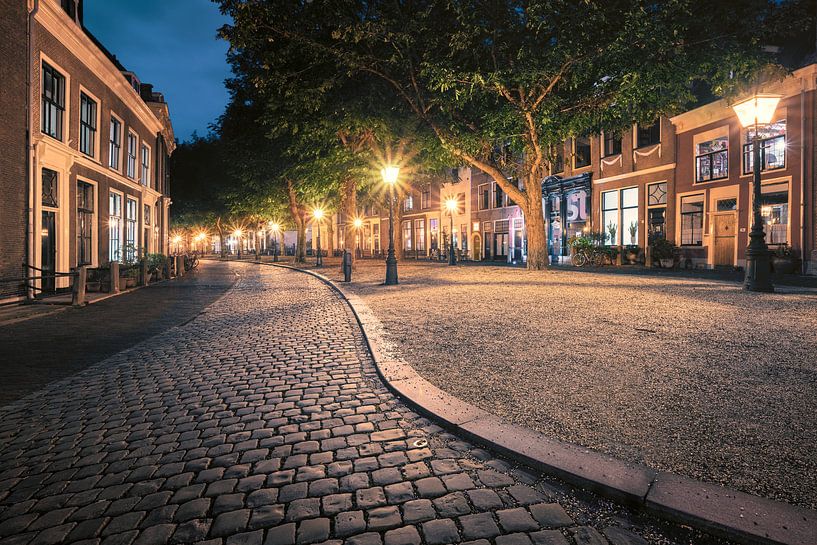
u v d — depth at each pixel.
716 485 2.26
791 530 1.91
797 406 3.32
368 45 13.65
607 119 15.11
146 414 3.67
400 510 2.23
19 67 10.84
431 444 2.95
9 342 6.58
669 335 5.73
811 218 15.07
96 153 15.30
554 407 3.41
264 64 14.30
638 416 3.20
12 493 2.49
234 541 2.02
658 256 20.42
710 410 3.28
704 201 18.95
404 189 28.91
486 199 34.91
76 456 2.94
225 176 38.81
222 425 3.39
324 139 18.14
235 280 19.27
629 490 2.23
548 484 2.44
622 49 11.14
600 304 8.45
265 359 5.35
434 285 12.97
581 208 26.42
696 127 19.28
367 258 47.84
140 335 7.11
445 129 16.73
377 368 4.63
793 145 15.54
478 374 4.29
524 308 8.18
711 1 12.06
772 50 16.50
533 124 14.33
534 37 13.04
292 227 45.56
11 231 10.62
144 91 24.17
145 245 21.84
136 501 2.38
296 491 2.43
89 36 15.98
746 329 6.00
